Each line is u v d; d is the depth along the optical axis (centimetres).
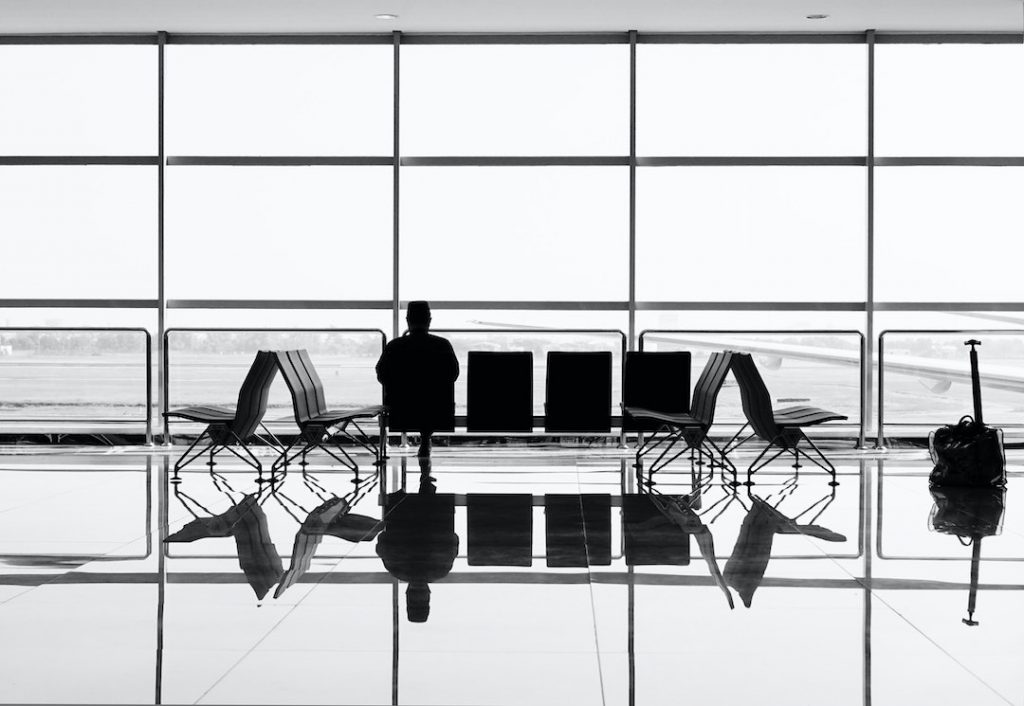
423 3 888
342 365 1004
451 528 546
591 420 910
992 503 632
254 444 970
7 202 1639
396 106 971
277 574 437
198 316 1512
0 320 1213
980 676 304
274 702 284
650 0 879
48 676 305
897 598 397
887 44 979
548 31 973
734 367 775
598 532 536
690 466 838
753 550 489
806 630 353
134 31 970
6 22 938
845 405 1830
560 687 296
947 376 1683
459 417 971
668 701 284
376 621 364
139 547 492
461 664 316
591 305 966
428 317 870
